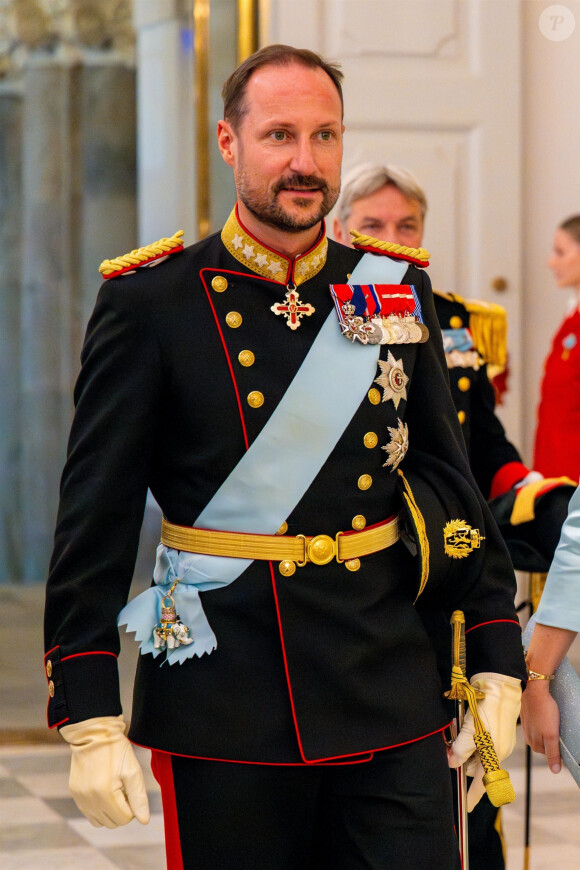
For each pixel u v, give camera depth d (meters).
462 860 4.12
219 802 3.67
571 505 4.40
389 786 3.77
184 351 3.80
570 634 4.33
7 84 21.16
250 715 3.68
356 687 3.74
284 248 3.90
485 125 10.85
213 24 12.99
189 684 3.73
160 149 15.85
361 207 5.84
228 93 3.90
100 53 20.67
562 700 4.37
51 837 7.44
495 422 5.99
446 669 4.63
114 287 3.86
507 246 10.95
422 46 10.73
